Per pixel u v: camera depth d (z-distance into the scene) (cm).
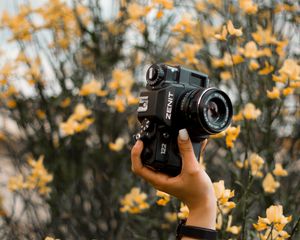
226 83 223
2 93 248
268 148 190
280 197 191
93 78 256
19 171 239
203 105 108
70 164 244
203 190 106
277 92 166
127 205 176
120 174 238
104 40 258
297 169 215
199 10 227
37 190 237
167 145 112
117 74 212
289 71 159
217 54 227
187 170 106
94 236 234
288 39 215
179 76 117
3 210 241
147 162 113
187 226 106
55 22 257
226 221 154
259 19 221
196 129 111
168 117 111
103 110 248
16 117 257
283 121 216
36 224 243
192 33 221
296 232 151
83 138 244
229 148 174
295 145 218
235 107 198
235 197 162
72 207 239
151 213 209
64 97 243
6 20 247
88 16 262
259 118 204
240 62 183
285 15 217
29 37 248
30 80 245
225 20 211
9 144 251
